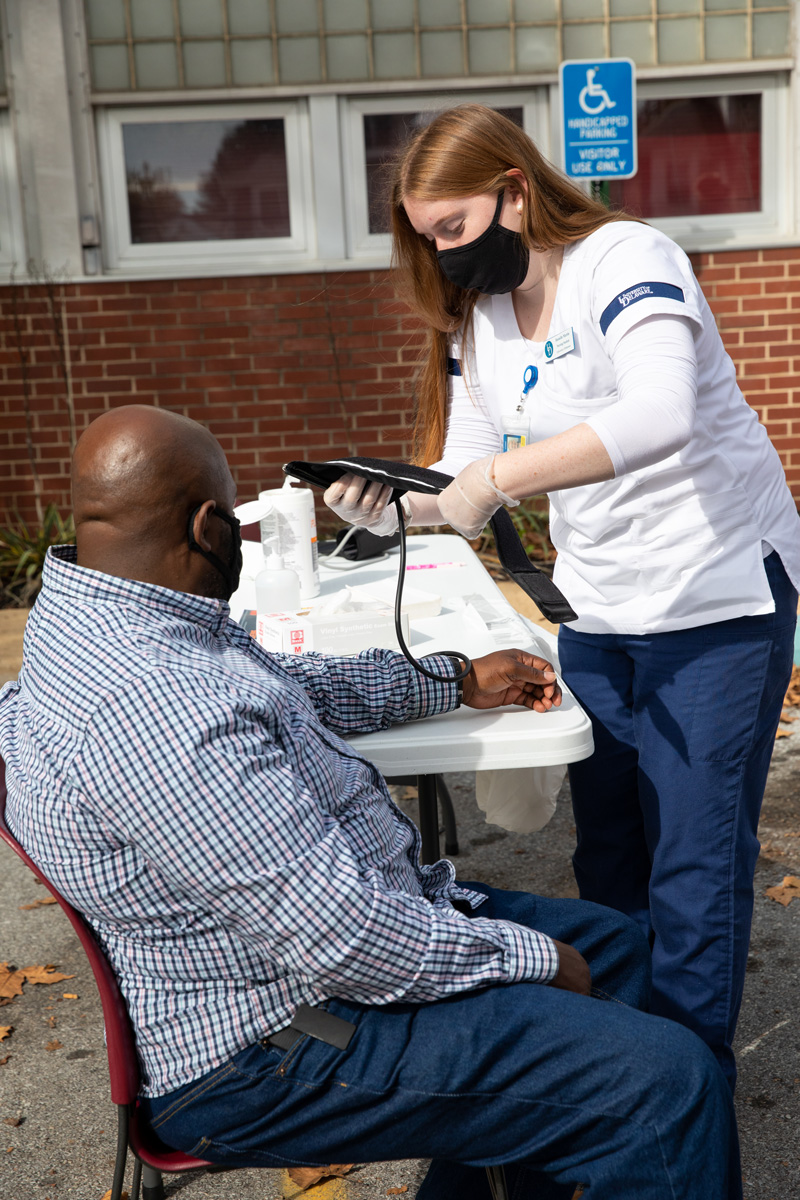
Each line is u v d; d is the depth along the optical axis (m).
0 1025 2.50
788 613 1.83
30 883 3.20
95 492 1.34
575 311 1.72
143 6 5.77
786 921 2.77
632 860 2.08
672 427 1.46
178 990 1.29
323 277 6.04
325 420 6.21
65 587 1.31
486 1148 1.34
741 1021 2.39
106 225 6.05
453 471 2.07
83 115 5.88
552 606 1.53
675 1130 1.26
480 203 1.69
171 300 6.03
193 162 6.02
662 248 1.64
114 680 1.21
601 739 1.99
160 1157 1.37
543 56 5.93
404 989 1.29
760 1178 1.94
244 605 2.35
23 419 6.13
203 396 6.16
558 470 1.45
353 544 2.81
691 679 1.81
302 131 6.00
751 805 1.87
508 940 1.36
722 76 6.04
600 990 1.62
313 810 1.25
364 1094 1.29
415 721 1.71
